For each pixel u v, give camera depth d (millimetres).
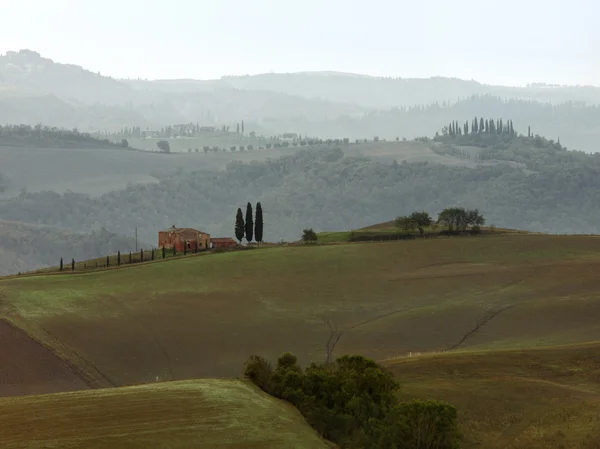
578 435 132375
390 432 126875
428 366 179125
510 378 168875
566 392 159250
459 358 186000
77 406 121250
